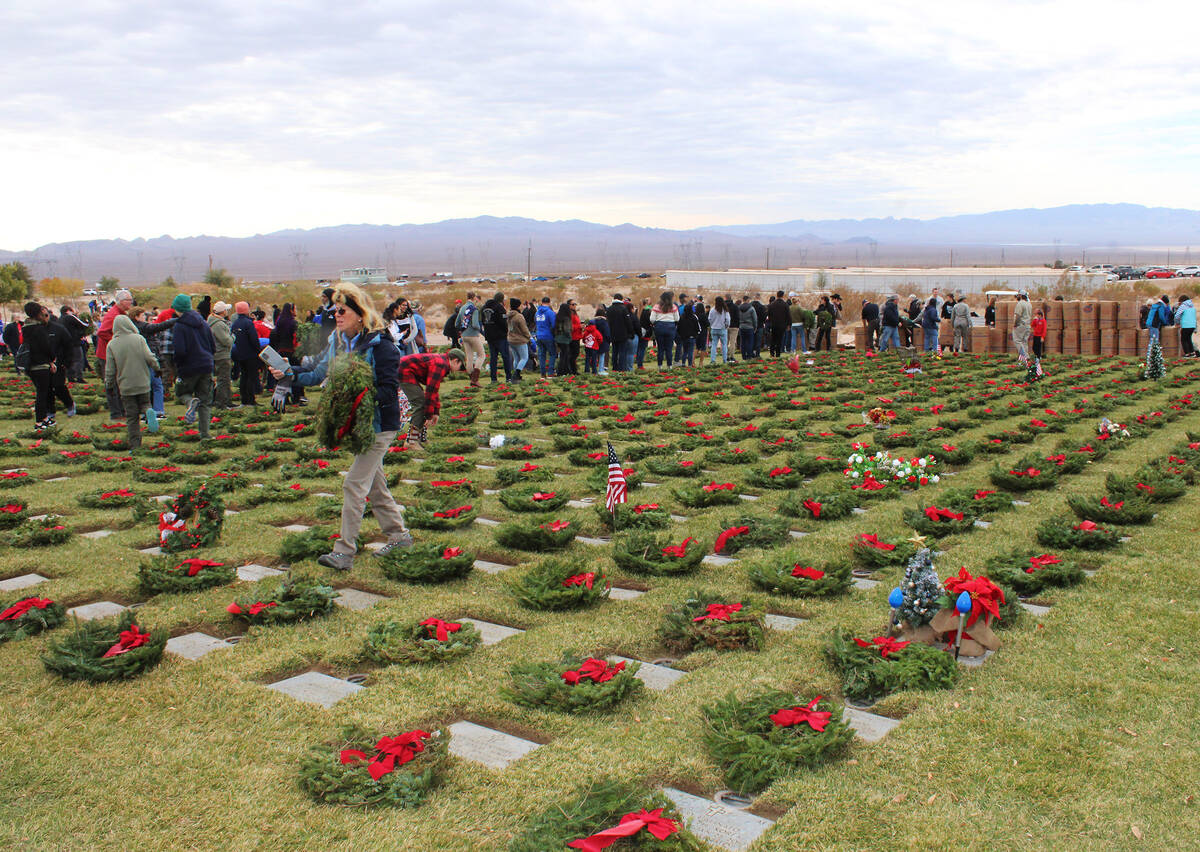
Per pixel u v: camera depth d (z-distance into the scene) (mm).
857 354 27734
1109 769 3781
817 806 3559
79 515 8922
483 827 3482
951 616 5023
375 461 6883
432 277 172625
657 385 20531
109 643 5145
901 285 66875
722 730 4078
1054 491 9391
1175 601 5805
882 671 4605
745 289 71688
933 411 15062
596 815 3428
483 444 13180
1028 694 4516
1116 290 62750
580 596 5945
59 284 89125
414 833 3439
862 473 10008
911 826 3414
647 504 8422
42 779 3857
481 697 4637
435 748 3980
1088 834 3342
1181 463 9695
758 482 9773
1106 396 16734
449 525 8062
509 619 5840
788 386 19828
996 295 34344
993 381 20344
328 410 6551
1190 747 3941
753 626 5277
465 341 19938
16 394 19875
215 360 16922
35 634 5637
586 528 8203
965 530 7727
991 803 3559
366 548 7496
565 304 22797
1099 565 6695
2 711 4520
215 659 5148
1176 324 26906
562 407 16453
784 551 6895
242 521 8508
